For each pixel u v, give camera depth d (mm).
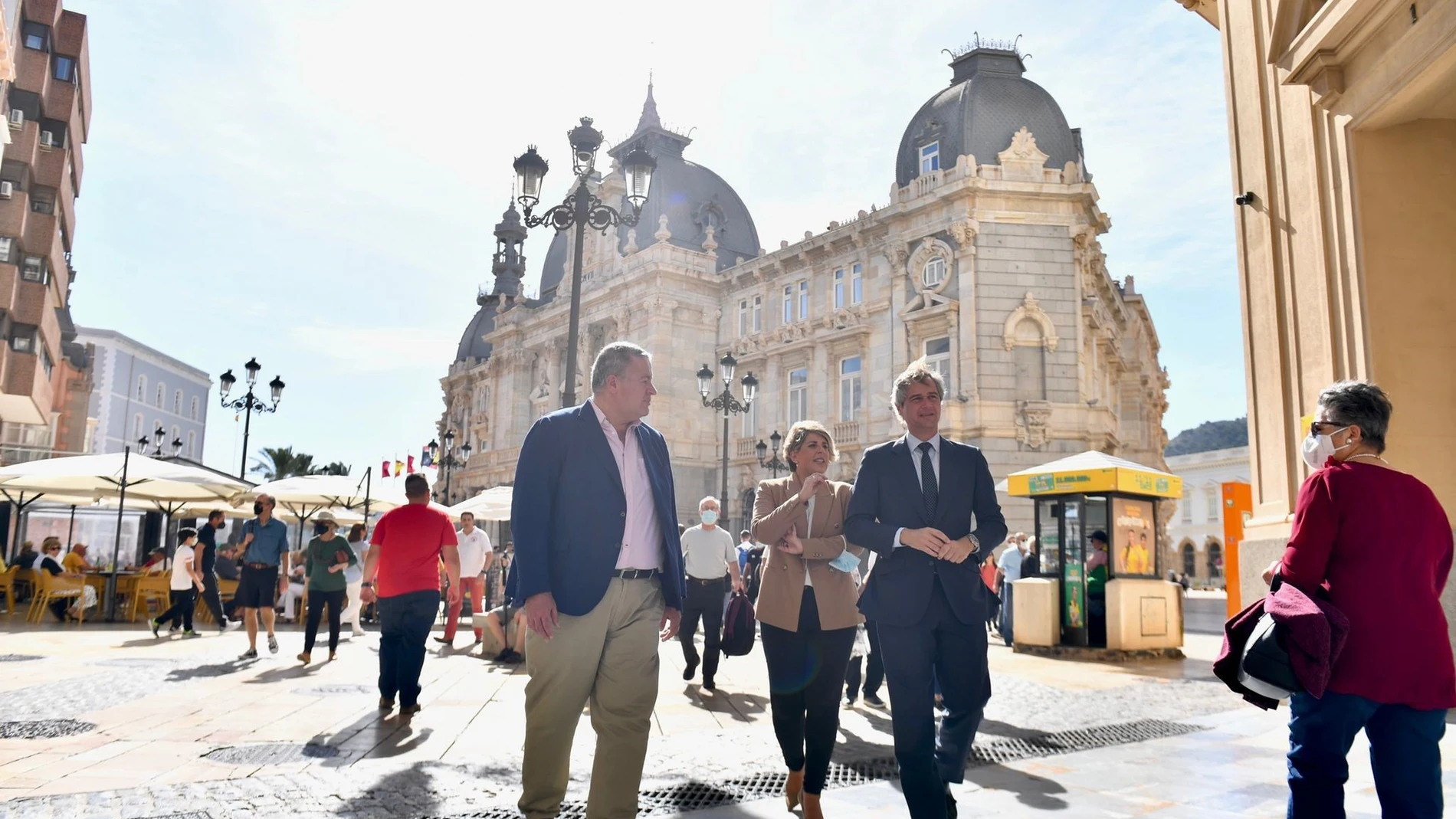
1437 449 7273
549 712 3412
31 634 13539
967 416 24547
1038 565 14305
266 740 5715
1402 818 2734
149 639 13047
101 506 22891
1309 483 2949
